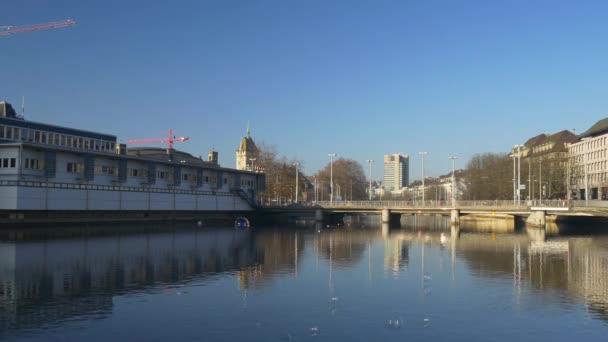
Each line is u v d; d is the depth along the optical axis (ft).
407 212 405.59
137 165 335.06
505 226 398.21
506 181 509.35
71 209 286.66
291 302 99.40
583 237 271.90
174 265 145.48
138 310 92.17
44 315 88.33
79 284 115.03
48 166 273.54
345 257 169.07
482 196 534.78
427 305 97.96
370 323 85.35
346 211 412.16
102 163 309.63
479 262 158.20
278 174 550.77
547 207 345.10
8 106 384.88
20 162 260.83
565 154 578.25
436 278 127.54
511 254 181.78
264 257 166.81
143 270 135.64
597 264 155.12
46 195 272.10
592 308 96.27
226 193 416.87
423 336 78.69
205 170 396.57
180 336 77.56
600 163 524.93
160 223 351.67
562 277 130.00
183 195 372.17
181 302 98.53
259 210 436.35
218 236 259.80
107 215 313.73
